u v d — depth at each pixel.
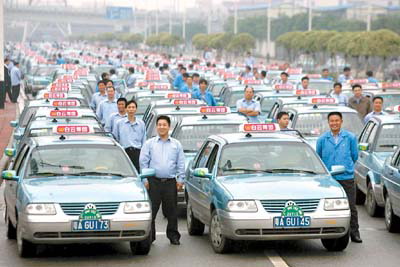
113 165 23.31
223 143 23.98
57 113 34.31
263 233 21.14
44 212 20.78
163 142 24.09
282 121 30.19
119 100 32.88
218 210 21.89
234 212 21.14
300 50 151.38
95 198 21.08
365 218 28.61
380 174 27.77
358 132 35.09
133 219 21.08
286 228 21.12
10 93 87.25
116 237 21.06
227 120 31.91
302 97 43.59
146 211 21.28
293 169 23.36
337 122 24.38
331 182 22.38
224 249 22.27
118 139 31.56
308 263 21.36
